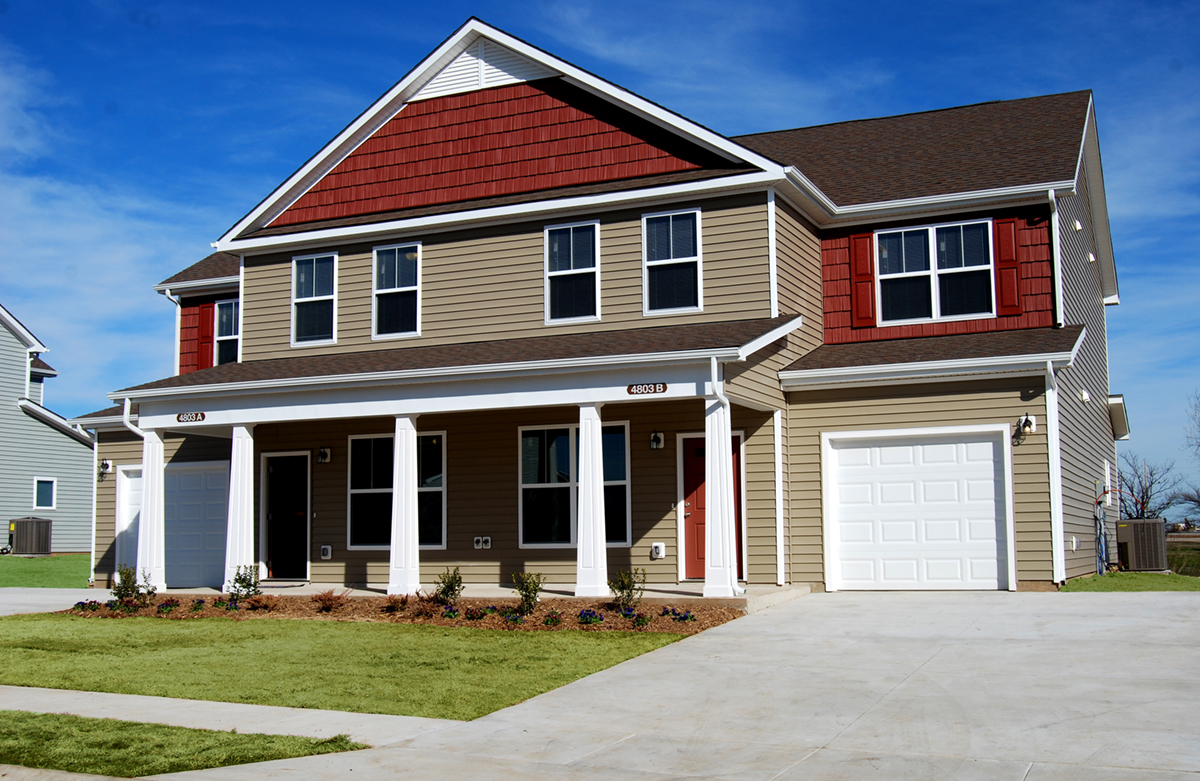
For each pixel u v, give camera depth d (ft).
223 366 63.41
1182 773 21.30
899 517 53.16
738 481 54.95
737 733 25.75
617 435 56.39
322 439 63.10
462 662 35.91
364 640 40.93
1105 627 38.06
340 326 62.90
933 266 57.77
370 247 62.80
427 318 60.80
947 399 52.47
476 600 48.37
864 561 53.47
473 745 25.48
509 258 59.26
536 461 58.03
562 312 57.67
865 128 74.33
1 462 110.52
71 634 44.27
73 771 23.91
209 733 27.04
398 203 62.69
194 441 69.10
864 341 58.90
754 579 54.13
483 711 29.01
